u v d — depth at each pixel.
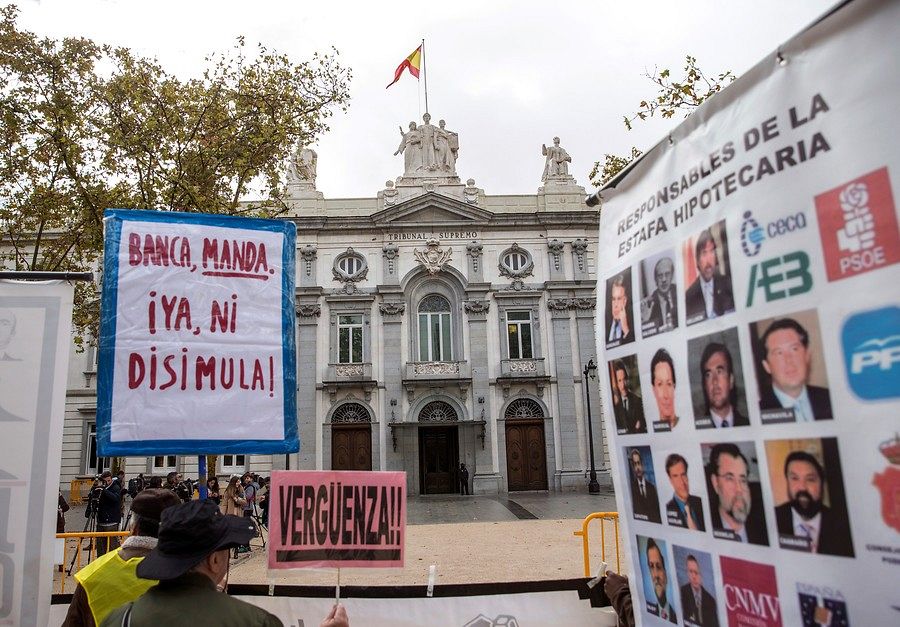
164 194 13.34
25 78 12.95
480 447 27.59
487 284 28.89
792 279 2.33
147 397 4.61
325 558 4.02
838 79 2.24
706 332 2.71
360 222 29.20
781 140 2.43
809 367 2.25
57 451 4.10
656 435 3.01
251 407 4.77
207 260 4.89
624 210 3.38
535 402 28.48
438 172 30.58
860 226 2.12
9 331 4.19
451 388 28.14
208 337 4.78
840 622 2.12
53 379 4.18
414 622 5.02
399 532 4.11
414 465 27.44
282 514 4.02
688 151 2.90
